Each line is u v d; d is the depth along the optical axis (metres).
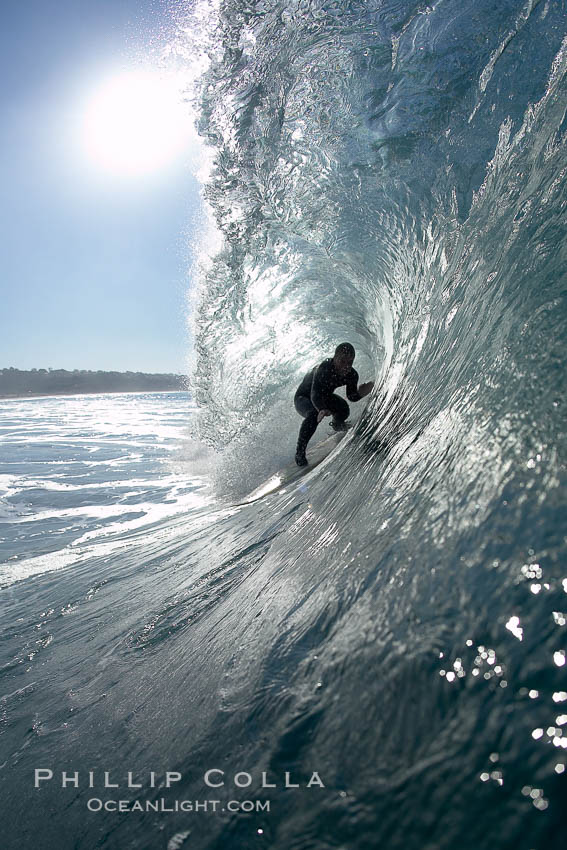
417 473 1.14
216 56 3.58
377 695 0.67
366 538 1.10
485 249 1.74
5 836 1.06
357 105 3.26
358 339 6.46
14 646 2.23
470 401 1.08
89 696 1.54
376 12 3.01
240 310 5.33
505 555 0.66
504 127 2.46
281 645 0.97
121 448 11.23
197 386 6.05
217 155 4.00
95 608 2.41
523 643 0.56
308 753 0.69
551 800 0.44
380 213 3.67
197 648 1.39
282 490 3.46
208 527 3.26
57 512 5.70
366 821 0.55
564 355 0.82
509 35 2.52
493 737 0.51
